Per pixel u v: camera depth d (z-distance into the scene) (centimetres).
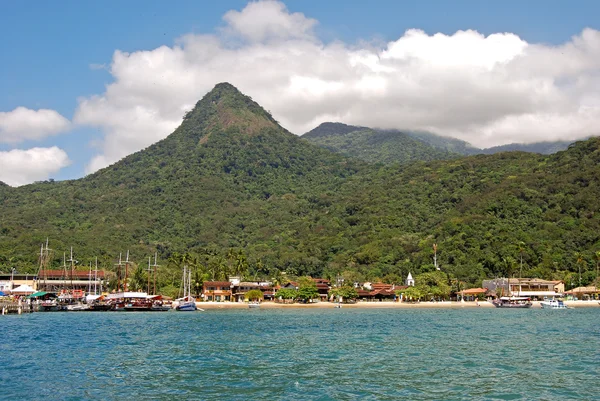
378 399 4659
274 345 8044
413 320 13312
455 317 14575
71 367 6097
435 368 6044
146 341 8525
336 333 9869
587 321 12731
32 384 5228
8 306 15950
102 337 9106
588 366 6147
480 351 7381
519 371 5866
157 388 5044
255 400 4609
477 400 4638
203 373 5728
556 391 4944
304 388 5041
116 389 5016
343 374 5684
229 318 14212
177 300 19538
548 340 8638
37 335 9431
